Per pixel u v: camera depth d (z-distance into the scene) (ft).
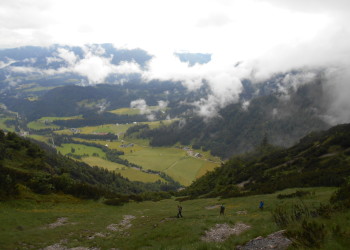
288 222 62.75
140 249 72.33
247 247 54.13
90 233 103.35
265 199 156.35
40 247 82.89
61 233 100.78
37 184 188.03
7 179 156.87
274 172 318.24
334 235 44.52
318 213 64.28
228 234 77.61
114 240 89.25
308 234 44.57
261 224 80.48
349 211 59.72
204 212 140.97
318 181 176.65
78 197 201.98
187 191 411.13
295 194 146.20
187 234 80.23
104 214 155.43
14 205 140.36
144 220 128.88
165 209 183.73
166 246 69.00
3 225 101.91
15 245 80.94
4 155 332.39
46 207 154.81
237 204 162.20
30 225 110.22
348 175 165.68
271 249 49.01
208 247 54.54
